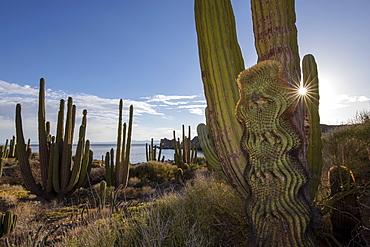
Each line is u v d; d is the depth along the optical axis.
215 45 2.42
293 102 1.86
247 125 1.98
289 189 1.75
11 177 13.70
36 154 21.55
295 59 2.22
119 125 11.62
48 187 9.01
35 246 3.24
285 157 1.80
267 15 2.26
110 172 11.21
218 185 4.04
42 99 9.57
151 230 2.76
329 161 4.07
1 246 4.00
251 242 1.88
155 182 11.55
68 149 9.61
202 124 3.19
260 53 2.32
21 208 6.63
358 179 2.84
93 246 2.66
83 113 11.42
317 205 2.50
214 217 2.99
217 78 2.38
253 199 1.92
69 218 5.18
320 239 2.49
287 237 1.70
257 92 1.91
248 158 2.05
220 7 2.47
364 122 4.46
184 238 2.62
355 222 2.32
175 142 17.36
